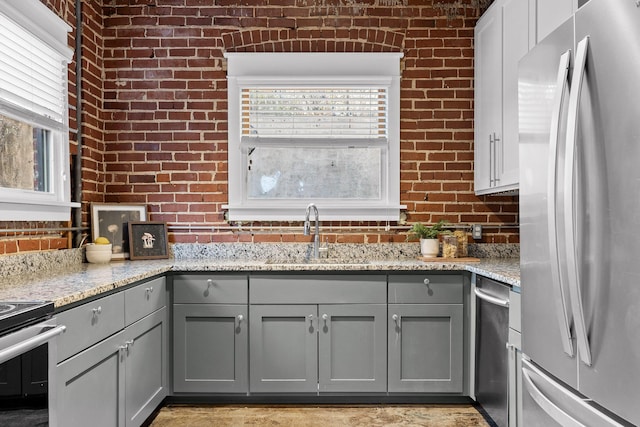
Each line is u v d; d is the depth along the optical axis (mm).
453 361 2617
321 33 3146
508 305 2008
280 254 3137
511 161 2486
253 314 2627
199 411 2611
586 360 1203
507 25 2543
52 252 2441
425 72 3146
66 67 2613
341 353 2637
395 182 3164
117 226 3014
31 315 1346
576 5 1842
